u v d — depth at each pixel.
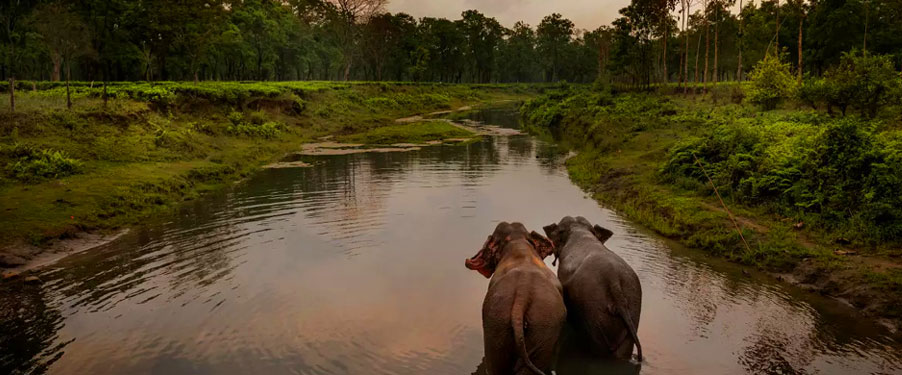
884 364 5.98
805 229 10.59
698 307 7.70
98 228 12.72
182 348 6.72
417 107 66.75
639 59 66.06
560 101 52.25
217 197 16.77
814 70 51.44
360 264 9.91
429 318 7.51
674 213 12.71
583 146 29.89
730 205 12.74
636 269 9.47
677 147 17.25
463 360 6.32
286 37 75.06
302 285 8.82
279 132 32.72
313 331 7.13
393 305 7.98
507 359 4.91
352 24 84.12
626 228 12.42
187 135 24.69
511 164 23.56
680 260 10.02
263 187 18.33
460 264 9.88
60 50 39.34
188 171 19.06
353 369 6.13
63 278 9.44
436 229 12.34
